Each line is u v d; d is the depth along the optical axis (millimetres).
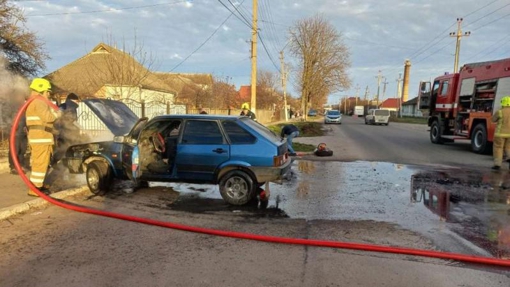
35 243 4352
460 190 7367
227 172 6176
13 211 5359
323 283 3416
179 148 6320
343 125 37281
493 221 5344
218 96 39969
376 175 9023
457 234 4777
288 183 8039
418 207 6086
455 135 15352
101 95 21406
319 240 4508
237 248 4258
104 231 4785
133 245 4316
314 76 48625
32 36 18875
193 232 4793
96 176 6723
